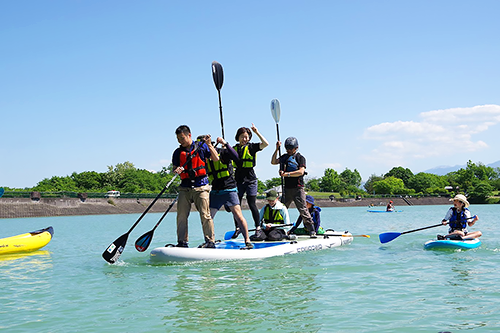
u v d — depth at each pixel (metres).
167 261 6.62
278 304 4.28
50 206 40.56
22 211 37.41
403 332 3.41
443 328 3.51
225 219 25.58
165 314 3.98
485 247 8.62
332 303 4.30
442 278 5.52
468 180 114.88
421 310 4.04
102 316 3.96
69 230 17.20
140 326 3.64
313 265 6.46
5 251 8.49
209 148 6.72
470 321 3.69
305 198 8.83
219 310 4.09
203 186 6.89
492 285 5.10
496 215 29.06
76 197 47.56
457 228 8.91
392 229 16.31
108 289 5.06
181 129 6.77
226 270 6.09
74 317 3.95
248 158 8.04
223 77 7.99
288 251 7.53
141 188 74.00
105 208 45.91
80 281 5.59
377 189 109.19
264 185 101.44
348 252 7.92
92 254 8.55
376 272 5.92
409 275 5.72
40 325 3.72
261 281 5.35
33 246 9.00
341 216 32.81
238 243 7.93
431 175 124.38
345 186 116.00
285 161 8.80
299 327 3.56
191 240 11.27
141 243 7.05
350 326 3.58
